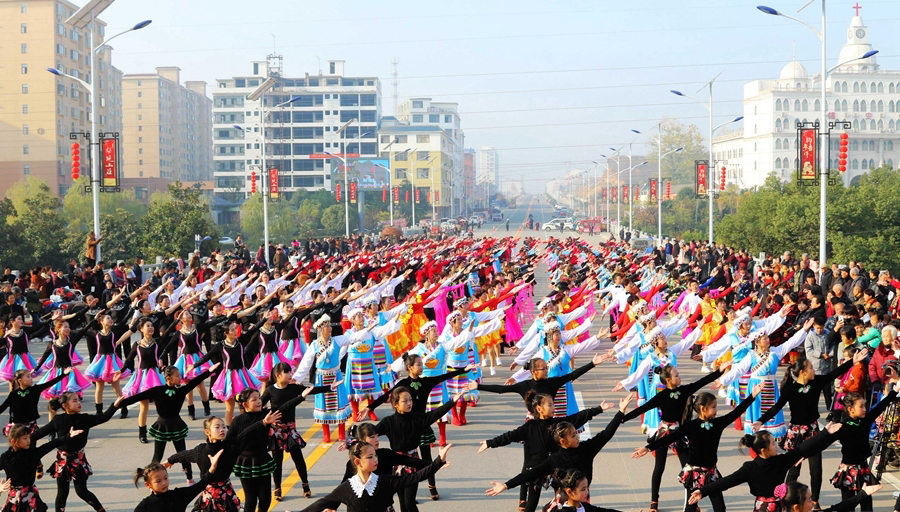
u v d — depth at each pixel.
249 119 152.50
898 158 137.75
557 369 12.29
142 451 13.27
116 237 57.00
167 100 155.75
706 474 9.08
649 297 22.00
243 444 8.80
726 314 17.17
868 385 12.41
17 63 101.31
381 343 15.53
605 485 11.23
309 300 21.25
